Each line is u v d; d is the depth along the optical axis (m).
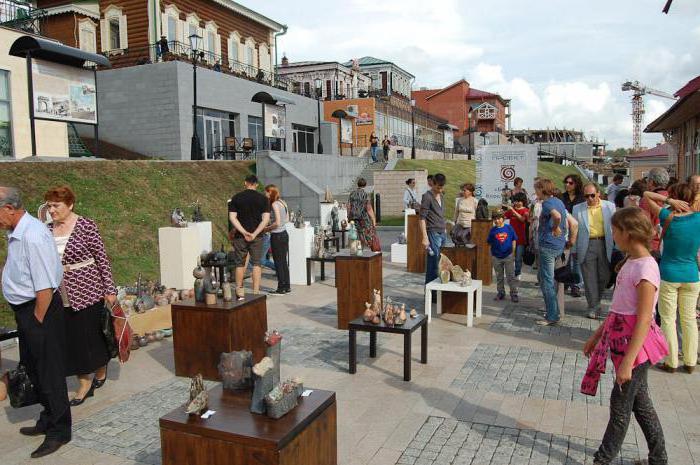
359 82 48.47
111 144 24.56
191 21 29.42
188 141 24.17
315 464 3.40
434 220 9.30
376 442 4.43
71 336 5.13
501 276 9.43
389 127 42.28
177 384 5.79
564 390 5.48
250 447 3.04
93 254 5.25
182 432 3.23
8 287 4.39
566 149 76.75
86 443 4.52
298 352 6.77
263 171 18.42
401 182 24.31
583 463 4.06
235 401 3.55
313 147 35.00
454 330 7.70
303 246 11.24
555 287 8.29
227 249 14.14
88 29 28.17
